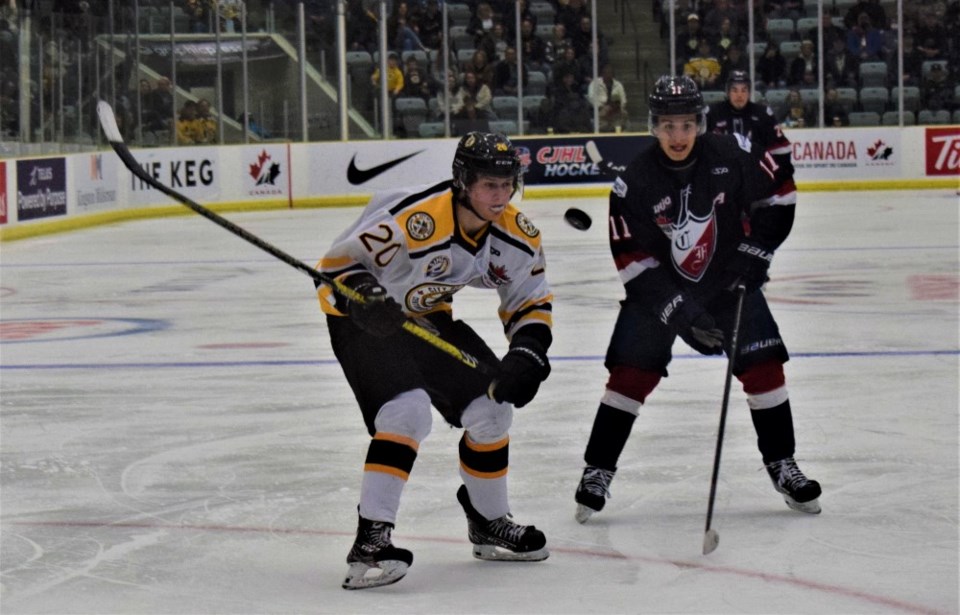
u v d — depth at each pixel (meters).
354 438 9.88
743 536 7.18
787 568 6.57
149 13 36.25
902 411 10.45
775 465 7.63
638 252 7.44
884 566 6.57
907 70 39.12
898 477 8.45
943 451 9.12
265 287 19.80
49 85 31.42
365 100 38.75
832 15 39.72
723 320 7.59
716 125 15.92
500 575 6.56
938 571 6.47
